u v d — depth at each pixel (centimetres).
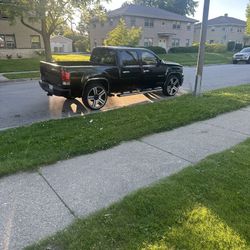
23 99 934
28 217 308
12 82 1389
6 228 290
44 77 812
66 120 653
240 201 329
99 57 859
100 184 378
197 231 279
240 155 457
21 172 406
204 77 1553
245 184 367
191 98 884
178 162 445
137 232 278
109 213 309
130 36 2805
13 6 1883
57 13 2033
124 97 970
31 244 267
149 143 522
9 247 264
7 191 359
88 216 307
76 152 468
